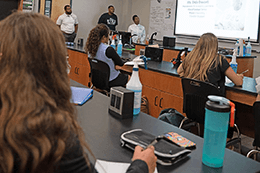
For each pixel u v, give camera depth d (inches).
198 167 35.1
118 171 32.7
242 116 110.7
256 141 67.8
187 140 41.3
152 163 30.9
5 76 20.2
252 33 230.5
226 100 36.1
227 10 247.0
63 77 22.5
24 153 18.3
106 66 114.8
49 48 21.2
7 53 20.5
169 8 299.0
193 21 276.1
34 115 19.4
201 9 267.4
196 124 88.9
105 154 36.8
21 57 20.4
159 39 315.9
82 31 339.0
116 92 51.8
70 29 288.5
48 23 22.1
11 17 21.7
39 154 18.6
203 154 36.2
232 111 39.0
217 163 35.3
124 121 49.9
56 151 19.4
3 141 18.6
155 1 316.5
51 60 21.4
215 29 258.2
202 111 82.4
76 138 21.8
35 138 18.9
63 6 313.9
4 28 21.2
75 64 186.1
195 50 93.3
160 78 119.1
